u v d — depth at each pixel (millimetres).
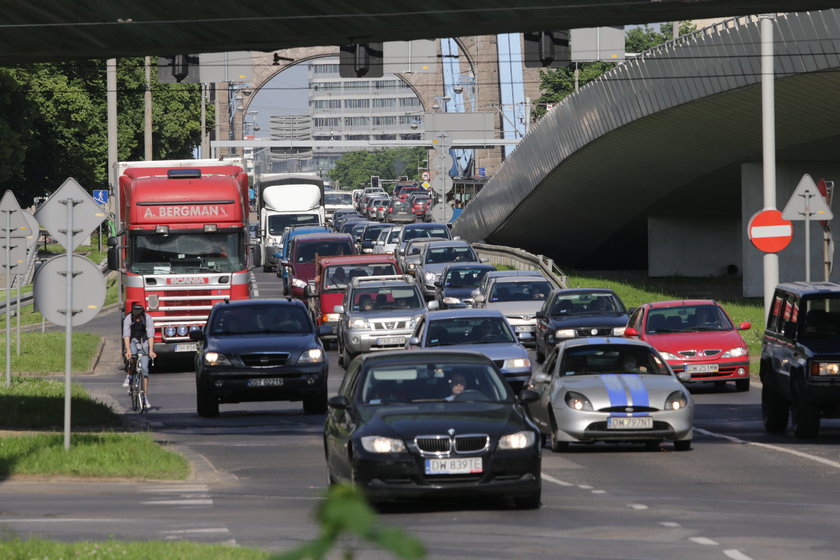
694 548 31719
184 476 47969
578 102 161250
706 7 61219
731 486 44688
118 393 88125
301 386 73500
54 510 39688
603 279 195250
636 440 54750
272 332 76938
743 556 30531
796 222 150500
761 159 148375
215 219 100438
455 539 33438
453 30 67875
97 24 65125
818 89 117312
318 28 67438
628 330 88062
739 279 193125
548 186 187250
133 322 76562
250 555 28609
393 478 38344
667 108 138125
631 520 36656
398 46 115438
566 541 32938
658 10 62062
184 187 100438
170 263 100000
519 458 38688
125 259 100500
